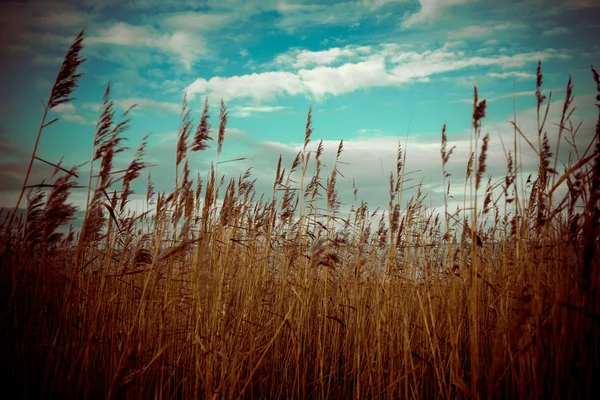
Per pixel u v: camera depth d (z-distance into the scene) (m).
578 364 2.77
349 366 4.97
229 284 4.60
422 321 4.52
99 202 3.48
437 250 4.61
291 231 5.75
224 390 3.63
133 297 4.42
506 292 3.64
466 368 4.44
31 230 3.41
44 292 3.69
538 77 3.24
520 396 3.06
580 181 3.09
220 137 4.46
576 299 3.10
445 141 3.45
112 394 3.15
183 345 4.31
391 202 3.86
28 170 3.25
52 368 3.68
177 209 4.11
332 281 5.54
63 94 3.32
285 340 5.10
